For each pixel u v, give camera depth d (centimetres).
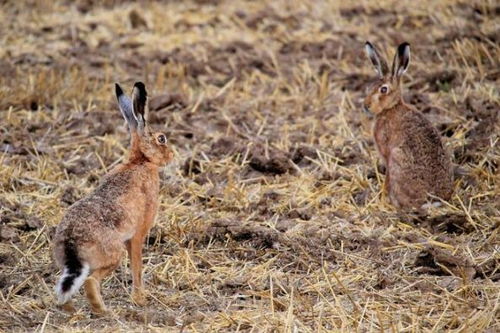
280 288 1135
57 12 2289
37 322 1053
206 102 1767
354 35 2083
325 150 1546
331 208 1370
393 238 1270
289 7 2262
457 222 1301
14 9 2292
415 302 1102
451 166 1389
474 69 1836
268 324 1032
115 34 2141
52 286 1152
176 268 1202
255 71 1900
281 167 1491
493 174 1427
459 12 2148
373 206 1377
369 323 1043
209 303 1109
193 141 1606
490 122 1557
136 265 1104
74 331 1013
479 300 1095
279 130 1645
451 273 1165
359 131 1620
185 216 1344
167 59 1989
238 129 1650
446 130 1582
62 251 1029
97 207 1059
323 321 1047
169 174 1482
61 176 1474
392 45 2003
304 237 1270
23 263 1211
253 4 2302
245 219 1339
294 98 1777
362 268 1193
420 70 1852
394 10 2209
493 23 2072
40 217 1339
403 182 1376
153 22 2188
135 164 1124
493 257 1199
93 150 1573
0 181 1431
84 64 1970
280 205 1372
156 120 1686
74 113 1709
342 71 1898
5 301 1098
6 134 1611
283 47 2045
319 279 1167
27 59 1980
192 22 2183
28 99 1744
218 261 1223
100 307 1059
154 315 1056
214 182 1465
